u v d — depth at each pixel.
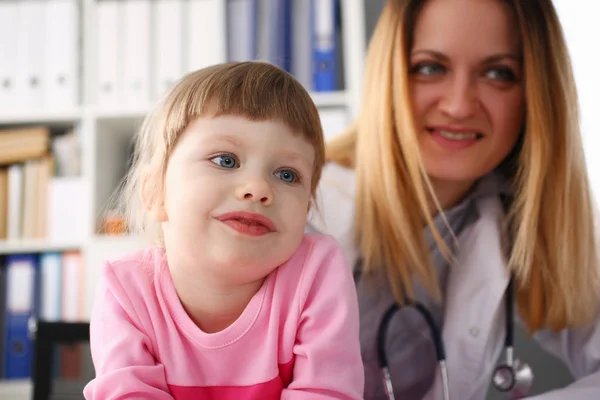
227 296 0.66
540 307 1.02
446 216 1.05
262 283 0.68
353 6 1.87
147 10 1.92
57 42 1.92
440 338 0.96
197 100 0.66
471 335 0.98
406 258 0.98
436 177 1.00
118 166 2.07
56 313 1.82
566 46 0.99
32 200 1.88
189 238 0.62
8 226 1.87
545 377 1.68
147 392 0.60
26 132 1.91
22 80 1.91
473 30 0.92
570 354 1.08
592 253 1.01
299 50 1.90
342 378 0.63
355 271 0.99
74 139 1.92
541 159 0.97
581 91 1.51
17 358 1.80
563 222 0.99
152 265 0.70
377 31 1.02
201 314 0.67
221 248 0.62
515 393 0.99
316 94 1.86
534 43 0.95
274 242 0.63
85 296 1.81
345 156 1.15
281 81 0.71
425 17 0.94
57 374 1.54
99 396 0.61
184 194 0.63
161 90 1.90
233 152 0.63
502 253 1.02
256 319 0.66
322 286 0.69
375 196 0.98
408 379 0.99
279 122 0.66
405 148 0.95
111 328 0.65
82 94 1.94
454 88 0.93
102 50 1.92
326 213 1.02
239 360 0.65
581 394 0.89
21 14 1.93
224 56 1.86
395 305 0.96
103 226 1.86
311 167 0.69
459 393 0.99
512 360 1.00
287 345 0.66
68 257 1.85
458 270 1.02
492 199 1.07
